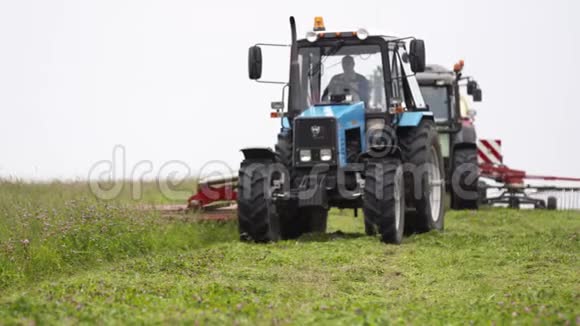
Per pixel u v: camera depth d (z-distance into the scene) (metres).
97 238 24.11
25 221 24.70
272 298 17.66
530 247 26.33
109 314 15.30
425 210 30.02
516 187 46.03
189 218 29.39
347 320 15.05
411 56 28.47
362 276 21.02
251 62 28.78
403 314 16.02
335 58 29.42
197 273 21.03
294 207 28.55
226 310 16.05
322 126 27.73
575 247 26.55
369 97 29.17
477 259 23.94
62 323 14.63
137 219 27.08
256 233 27.36
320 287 19.39
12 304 15.82
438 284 20.33
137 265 21.97
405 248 26.09
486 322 15.40
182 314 15.52
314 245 26.42
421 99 32.06
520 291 18.64
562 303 17.14
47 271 21.47
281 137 29.02
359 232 31.62
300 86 29.47
